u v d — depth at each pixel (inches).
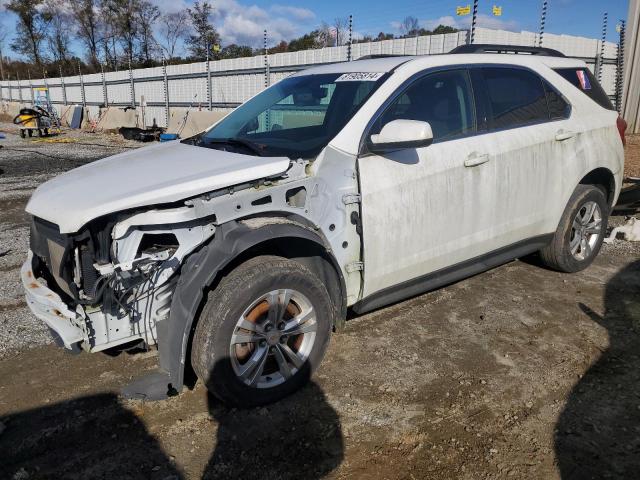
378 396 121.5
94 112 1087.0
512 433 108.6
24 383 128.7
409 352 140.4
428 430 109.8
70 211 106.0
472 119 150.3
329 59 615.8
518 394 121.7
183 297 106.8
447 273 150.9
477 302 170.4
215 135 158.4
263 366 115.1
